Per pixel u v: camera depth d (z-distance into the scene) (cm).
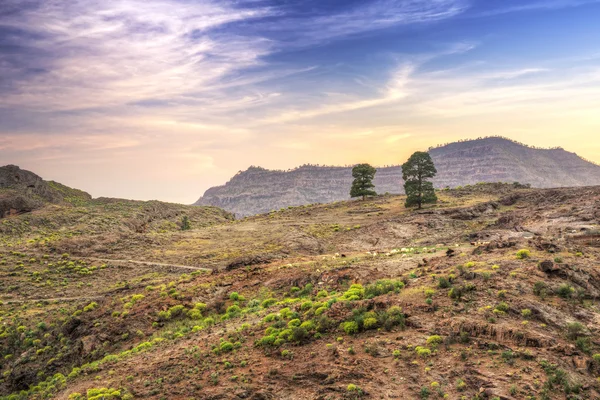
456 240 7138
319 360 2772
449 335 2709
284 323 3366
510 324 2700
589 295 2984
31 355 4994
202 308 4853
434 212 9519
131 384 2962
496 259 3791
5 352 5391
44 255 9038
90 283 7706
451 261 4088
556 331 2631
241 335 3388
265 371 2783
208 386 2716
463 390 2292
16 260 8750
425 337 2758
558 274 3247
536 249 3941
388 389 2397
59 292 7350
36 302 6912
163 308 4931
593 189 9075
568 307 2855
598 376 2289
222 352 3170
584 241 4538
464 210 9300
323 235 9556
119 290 6444
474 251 4341
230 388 2641
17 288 7512
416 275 3947
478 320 2777
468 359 2498
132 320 4831
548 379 2230
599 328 2611
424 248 6066
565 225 5903
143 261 8856
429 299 3116
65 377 4038
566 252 3800
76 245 9644
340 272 4741
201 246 9844
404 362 2580
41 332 5644
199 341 3578
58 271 8306
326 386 2506
